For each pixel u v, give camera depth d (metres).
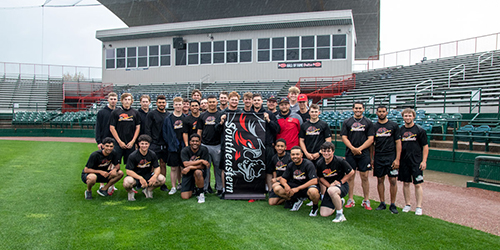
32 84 25.62
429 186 6.65
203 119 5.71
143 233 3.78
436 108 12.57
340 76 20.45
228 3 25.52
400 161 4.88
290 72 21.41
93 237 3.63
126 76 24.61
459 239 3.78
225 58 22.55
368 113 12.44
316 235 3.83
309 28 21.06
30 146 12.69
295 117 5.61
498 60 15.82
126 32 23.95
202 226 4.05
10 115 20.41
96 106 20.45
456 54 20.77
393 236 3.84
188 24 22.70
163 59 23.81
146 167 5.32
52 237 3.62
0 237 3.59
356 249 3.45
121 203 5.03
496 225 4.31
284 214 4.64
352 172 4.61
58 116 19.19
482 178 6.48
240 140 5.47
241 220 4.32
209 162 5.75
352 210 4.91
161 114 5.96
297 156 4.65
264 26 21.47
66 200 5.12
